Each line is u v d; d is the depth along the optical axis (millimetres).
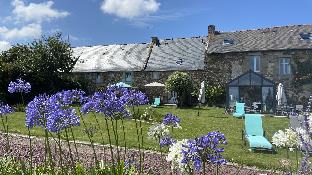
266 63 44969
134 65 54625
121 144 15250
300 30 46406
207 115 32500
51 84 44812
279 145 6094
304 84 43406
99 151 13141
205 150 4430
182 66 50906
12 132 17594
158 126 6711
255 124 19078
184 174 5004
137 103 6551
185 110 37844
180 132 20875
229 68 46688
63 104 6672
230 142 17875
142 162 8031
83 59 60156
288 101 43906
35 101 6430
